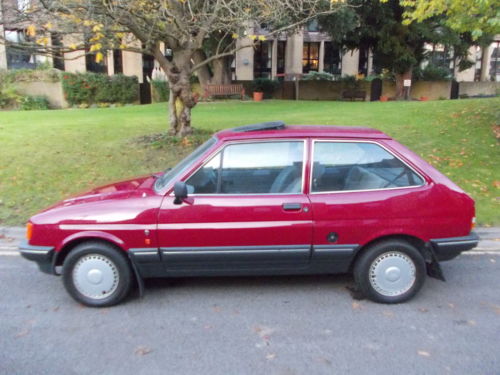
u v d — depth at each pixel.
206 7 8.55
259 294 4.52
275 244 4.19
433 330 3.81
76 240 4.22
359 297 4.44
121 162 9.04
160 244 4.15
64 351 3.51
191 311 4.17
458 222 4.25
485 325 3.89
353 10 18.67
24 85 24.81
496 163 8.70
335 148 4.32
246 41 28.81
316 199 4.18
